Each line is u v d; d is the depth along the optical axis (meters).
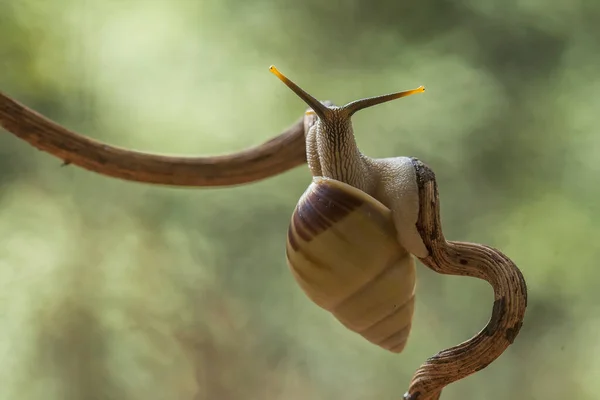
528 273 1.41
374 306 0.65
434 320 1.42
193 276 1.45
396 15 1.42
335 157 0.64
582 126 1.39
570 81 1.40
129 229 1.44
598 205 1.38
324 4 1.42
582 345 1.39
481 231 1.42
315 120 0.66
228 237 1.45
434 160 1.41
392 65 1.41
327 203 0.64
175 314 1.45
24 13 1.39
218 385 1.45
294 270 0.65
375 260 0.64
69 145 0.69
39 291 1.39
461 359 0.64
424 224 0.64
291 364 1.47
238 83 1.42
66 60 1.42
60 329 1.40
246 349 1.46
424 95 1.39
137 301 1.43
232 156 0.69
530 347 1.42
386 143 1.40
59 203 1.42
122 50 1.42
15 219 1.40
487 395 1.42
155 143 1.42
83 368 1.40
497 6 1.40
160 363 1.43
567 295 1.40
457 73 1.39
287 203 1.43
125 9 1.42
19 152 1.40
